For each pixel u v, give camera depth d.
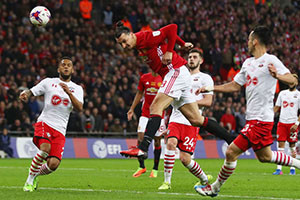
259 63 22.48
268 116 22.36
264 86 22.31
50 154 26.06
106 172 41.78
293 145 44.03
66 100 26.36
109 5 89.00
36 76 70.50
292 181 33.75
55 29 80.94
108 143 66.88
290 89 43.72
